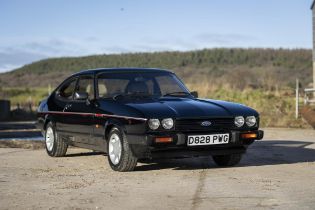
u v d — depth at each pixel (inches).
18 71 4033.0
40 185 257.9
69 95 358.0
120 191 239.3
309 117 670.5
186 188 244.2
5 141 490.0
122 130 285.6
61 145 365.1
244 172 292.2
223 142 287.0
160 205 209.9
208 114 285.3
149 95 319.0
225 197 222.8
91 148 326.3
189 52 3922.2
